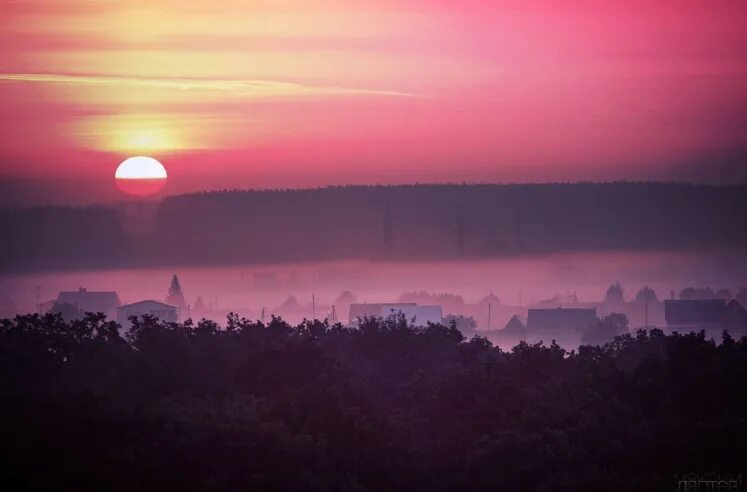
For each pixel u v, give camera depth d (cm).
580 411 7606
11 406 7169
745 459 7088
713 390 7800
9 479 6544
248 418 7306
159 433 7119
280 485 6744
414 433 7419
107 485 6594
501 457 7050
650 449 7181
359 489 6781
